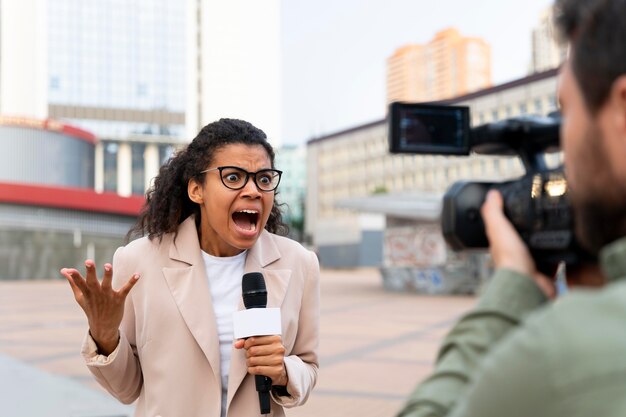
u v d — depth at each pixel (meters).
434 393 0.82
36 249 31.02
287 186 100.50
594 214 0.74
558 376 0.59
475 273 20.20
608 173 0.71
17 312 15.22
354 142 73.44
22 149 45.34
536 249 0.89
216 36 102.19
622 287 0.64
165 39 97.94
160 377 1.99
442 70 125.00
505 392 0.62
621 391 0.57
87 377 7.23
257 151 2.06
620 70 0.69
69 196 31.02
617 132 0.70
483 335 0.82
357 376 7.40
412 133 1.10
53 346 9.66
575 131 0.74
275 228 2.38
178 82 98.25
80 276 1.78
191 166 2.07
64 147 47.75
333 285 26.89
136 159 96.62
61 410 4.96
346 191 74.69
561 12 0.74
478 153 1.16
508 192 0.95
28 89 90.06
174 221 2.11
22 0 90.00
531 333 0.64
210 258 2.13
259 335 1.87
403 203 20.41
